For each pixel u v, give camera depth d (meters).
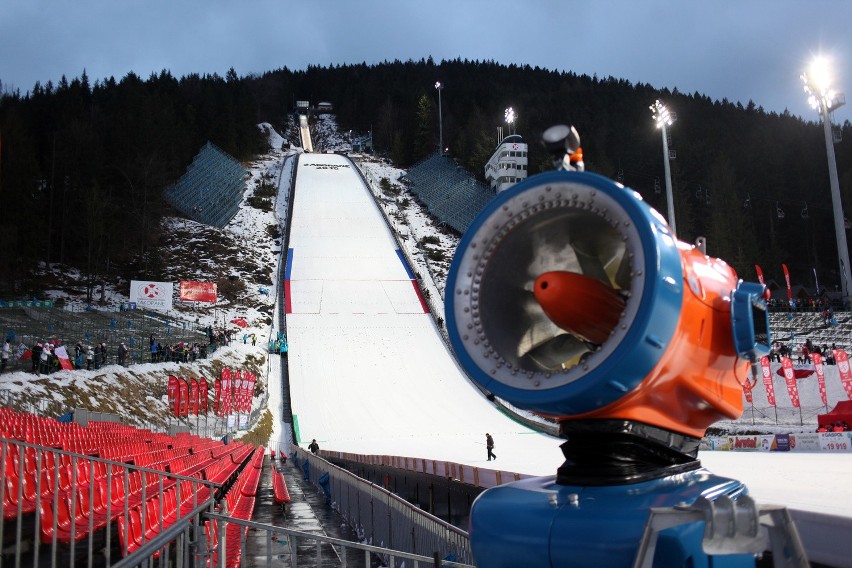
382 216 108.75
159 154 108.38
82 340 46.75
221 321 70.81
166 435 26.81
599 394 3.09
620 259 3.51
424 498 19.73
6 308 51.06
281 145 177.00
